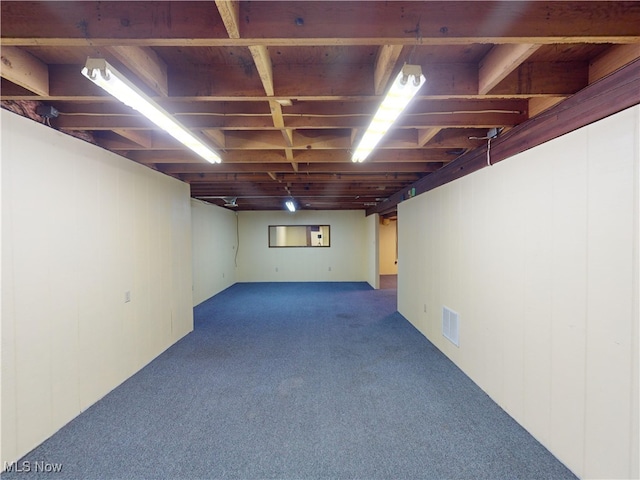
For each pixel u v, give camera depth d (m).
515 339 2.21
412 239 4.68
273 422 2.21
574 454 1.70
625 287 1.41
